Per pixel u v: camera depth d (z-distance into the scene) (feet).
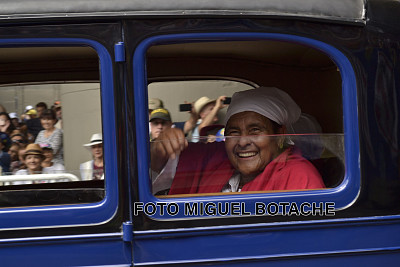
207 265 5.68
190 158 6.23
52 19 5.47
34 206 5.63
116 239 5.59
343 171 5.93
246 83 7.65
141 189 5.61
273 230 5.74
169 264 5.64
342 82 5.90
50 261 5.56
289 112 6.91
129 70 5.56
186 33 5.60
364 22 5.80
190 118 7.14
